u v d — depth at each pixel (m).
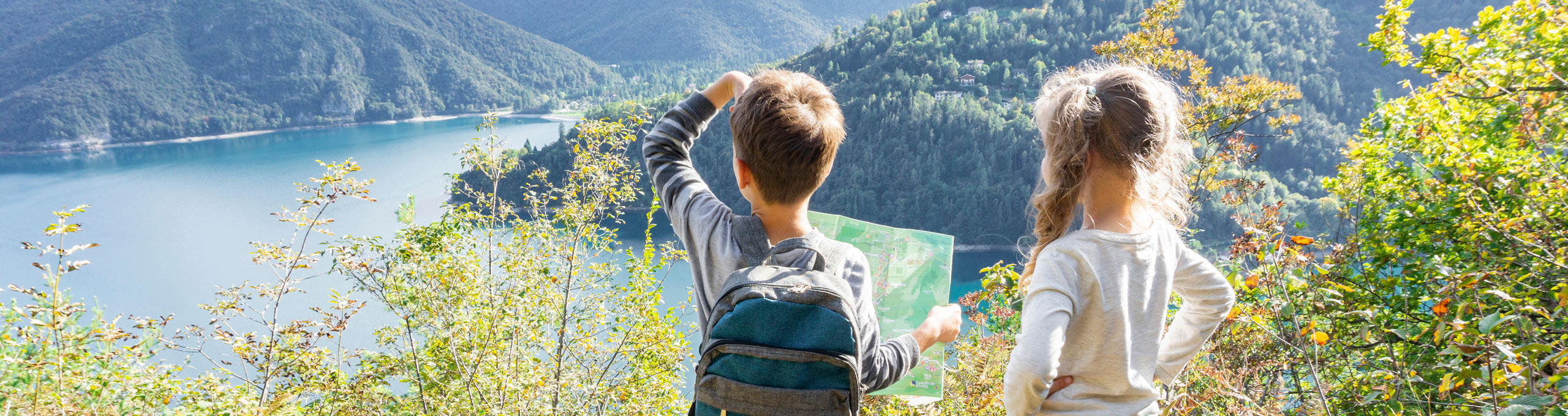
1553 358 1.21
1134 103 0.90
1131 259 0.90
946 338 0.99
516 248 8.45
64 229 4.18
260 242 5.94
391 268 7.29
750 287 0.80
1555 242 2.75
